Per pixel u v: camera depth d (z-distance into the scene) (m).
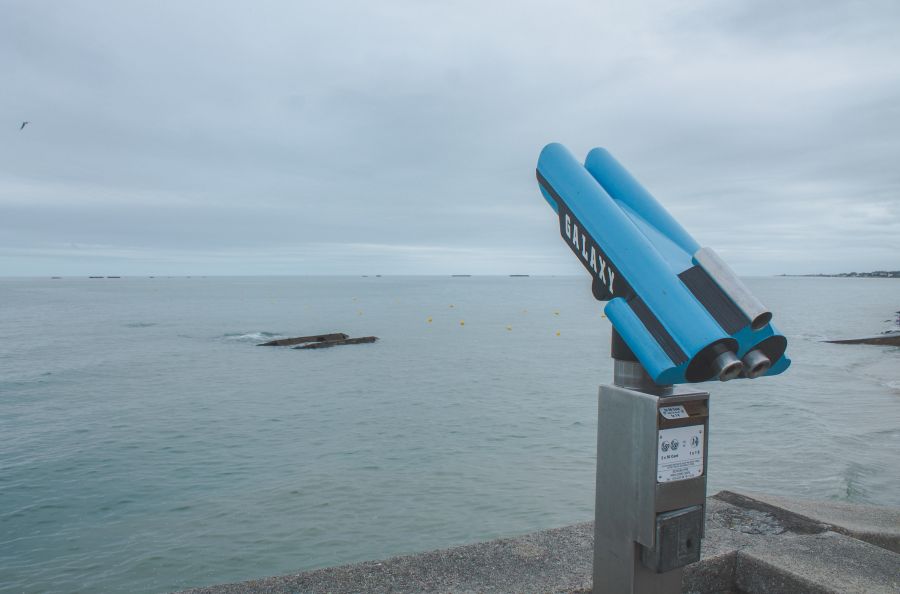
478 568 2.27
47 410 18.66
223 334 46.72
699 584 2.24
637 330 1.42
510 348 37.94
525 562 2.31
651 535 1.54
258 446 14.22
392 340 42.94
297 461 12.91
